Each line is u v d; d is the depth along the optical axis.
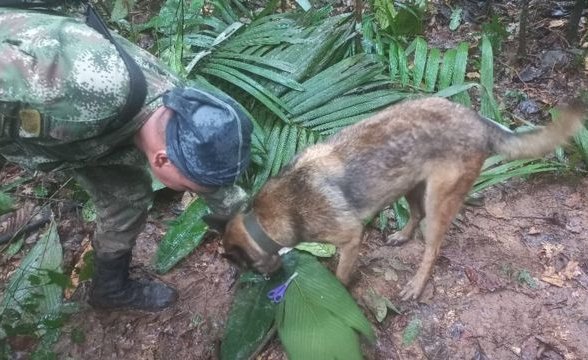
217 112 2.14
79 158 2.33
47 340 3.05
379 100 4.12
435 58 4.46
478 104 4.48
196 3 4.77
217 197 2.65
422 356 3.06
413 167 2.93
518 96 4.53
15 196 4.02
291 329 2.86
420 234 3.64
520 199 3.86
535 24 5.27
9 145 2.26
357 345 2.81
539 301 3.26
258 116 4.17
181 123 2.13
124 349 3.18
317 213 2.86
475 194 3.86
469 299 3.29
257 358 3.08
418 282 3.29
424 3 5.18
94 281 3.19
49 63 1.99
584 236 3.60
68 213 3.92
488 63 4.33
